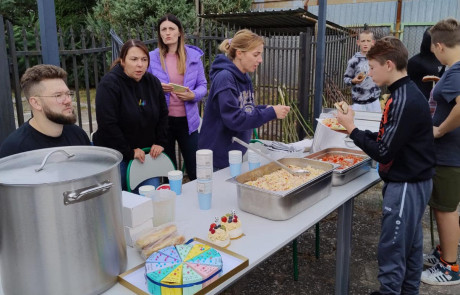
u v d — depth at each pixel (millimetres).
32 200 1013
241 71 2371
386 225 2037
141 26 8836
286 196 1728
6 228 1054
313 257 3053
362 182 2320
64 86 1644
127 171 2365
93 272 1142
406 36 8594
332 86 6355
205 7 9273
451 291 2594
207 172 1857
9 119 2947
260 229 1685
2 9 10883
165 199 1664
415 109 1827
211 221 1760
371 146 1932
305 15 6566
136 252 1478
